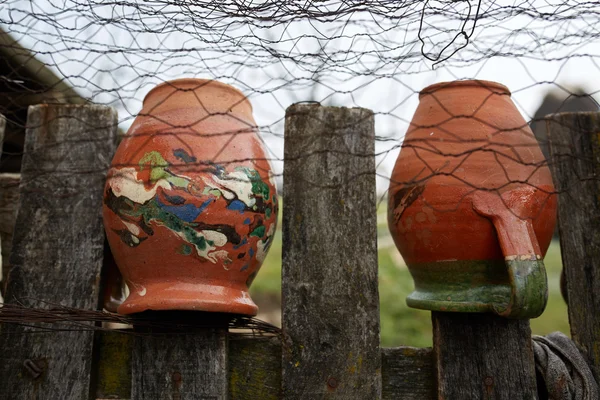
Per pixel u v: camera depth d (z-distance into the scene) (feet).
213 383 3.53
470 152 3.37
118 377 3.68
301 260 3.71
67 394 3.60
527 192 3.49
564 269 4.09
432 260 3.63
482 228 3.46
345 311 3.64
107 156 4.12
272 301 11.08
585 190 4.12
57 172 4.04
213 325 3.61
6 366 3.66
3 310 3.37
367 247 3.73
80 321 3.57
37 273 3.88
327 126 3.89
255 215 3.57
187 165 3.41
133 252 3.49
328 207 3.77
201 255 3.43
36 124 4.16
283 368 3.56
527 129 3.78
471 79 3.88
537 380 3.87
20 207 3.99
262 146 3.87
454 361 3.60
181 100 3.77
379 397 3.53
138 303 3.40
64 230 3.95
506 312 3.21
